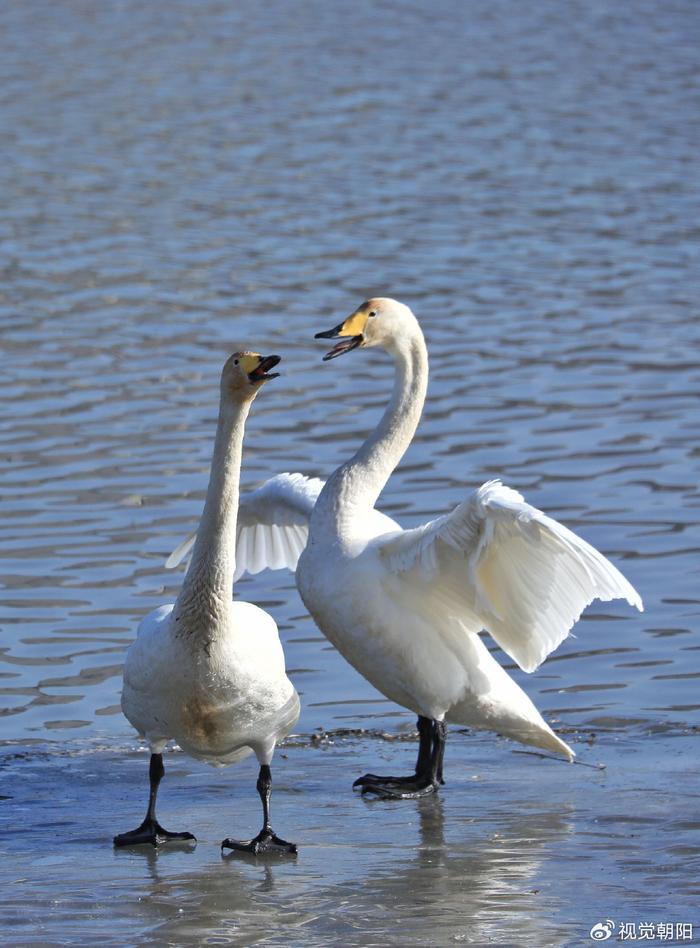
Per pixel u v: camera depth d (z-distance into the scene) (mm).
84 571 13945
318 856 9086
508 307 23562
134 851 9219
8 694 11711
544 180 32938
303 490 11625
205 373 20281
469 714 10367
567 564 9523
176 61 49531
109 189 32219
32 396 19266
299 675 12250
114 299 24000
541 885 8516
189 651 8727
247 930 7938
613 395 19328
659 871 8680
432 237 28062
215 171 33969
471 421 18328
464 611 10148
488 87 44406
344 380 20188
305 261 26328
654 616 13031
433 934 7852
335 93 43562
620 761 10602
